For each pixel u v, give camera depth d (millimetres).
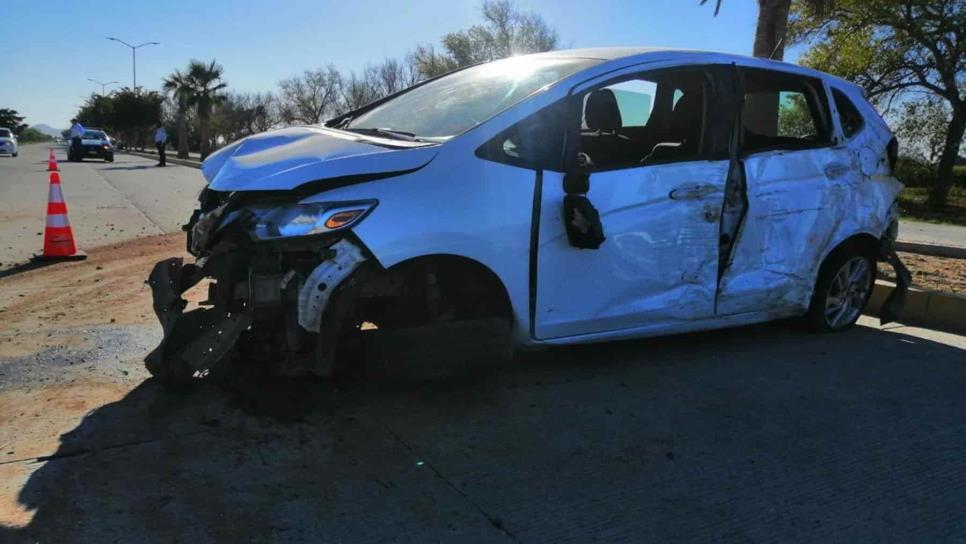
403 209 3334
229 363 3850
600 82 3949
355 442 3332
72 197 13625
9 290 6012
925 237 12227
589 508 2877
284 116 58844
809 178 4816
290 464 3102
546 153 3734
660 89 4949
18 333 4793
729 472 3211
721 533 2738
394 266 3389
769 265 4695
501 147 3633
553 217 3732
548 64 4297
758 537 2721
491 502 2891
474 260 3535
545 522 2766
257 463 3096
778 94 4910
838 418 3836
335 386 3910
